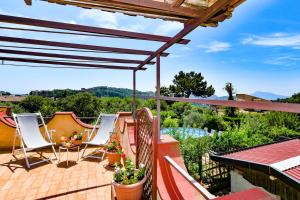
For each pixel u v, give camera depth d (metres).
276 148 4.86
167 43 2.40
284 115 10.23
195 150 6.22
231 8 1.49
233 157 4.21
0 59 3.77
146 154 2.89
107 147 4.61
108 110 17.31
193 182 1.64
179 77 39.00
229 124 13.93
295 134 9.06
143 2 1.48
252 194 0.68
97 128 6.09
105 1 1.52
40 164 4.41
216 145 6.68
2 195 3.08
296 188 2.81
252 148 5.17
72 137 5.09
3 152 5.18
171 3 1.51
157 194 2.46
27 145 4.40
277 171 3.07
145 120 2.99
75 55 3.71
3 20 1.93
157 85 2.87
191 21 1.77
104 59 3.86
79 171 4.04
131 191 2.59
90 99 20.11
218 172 6.09
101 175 3.86
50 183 3.50
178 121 14.98
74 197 3.04
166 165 2.64
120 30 2.23
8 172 3.95
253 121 10.16
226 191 5.77
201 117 14.72
